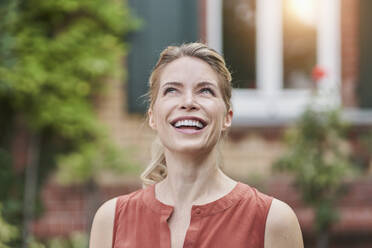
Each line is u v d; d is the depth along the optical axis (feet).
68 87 19.48
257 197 6.14
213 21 21.53
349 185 19.92
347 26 21.80
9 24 17.95
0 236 17.06
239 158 20.67
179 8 20.38
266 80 21.80
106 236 6.40
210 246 5.89
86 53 19.65
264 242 5.99
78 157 19.33
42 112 19.38
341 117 18.79
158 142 7.14
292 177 20.57
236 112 21.36
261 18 21.84
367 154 20.76
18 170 19.57
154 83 6.45
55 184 19.65
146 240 6.11
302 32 21.99
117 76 19.95
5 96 19.30
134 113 20.08
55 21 19.80
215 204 6.05
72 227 19.49
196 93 6.09
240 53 21.72
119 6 20.08
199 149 6.00
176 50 6.31
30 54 19.33
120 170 19.54
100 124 19.83
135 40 20.20
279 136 20.83
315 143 18.80
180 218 6.11
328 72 21.66
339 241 20.27
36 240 19.21
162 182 6.45
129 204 6.40
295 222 6.09
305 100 21.68
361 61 21.40
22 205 19.34
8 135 19.53
